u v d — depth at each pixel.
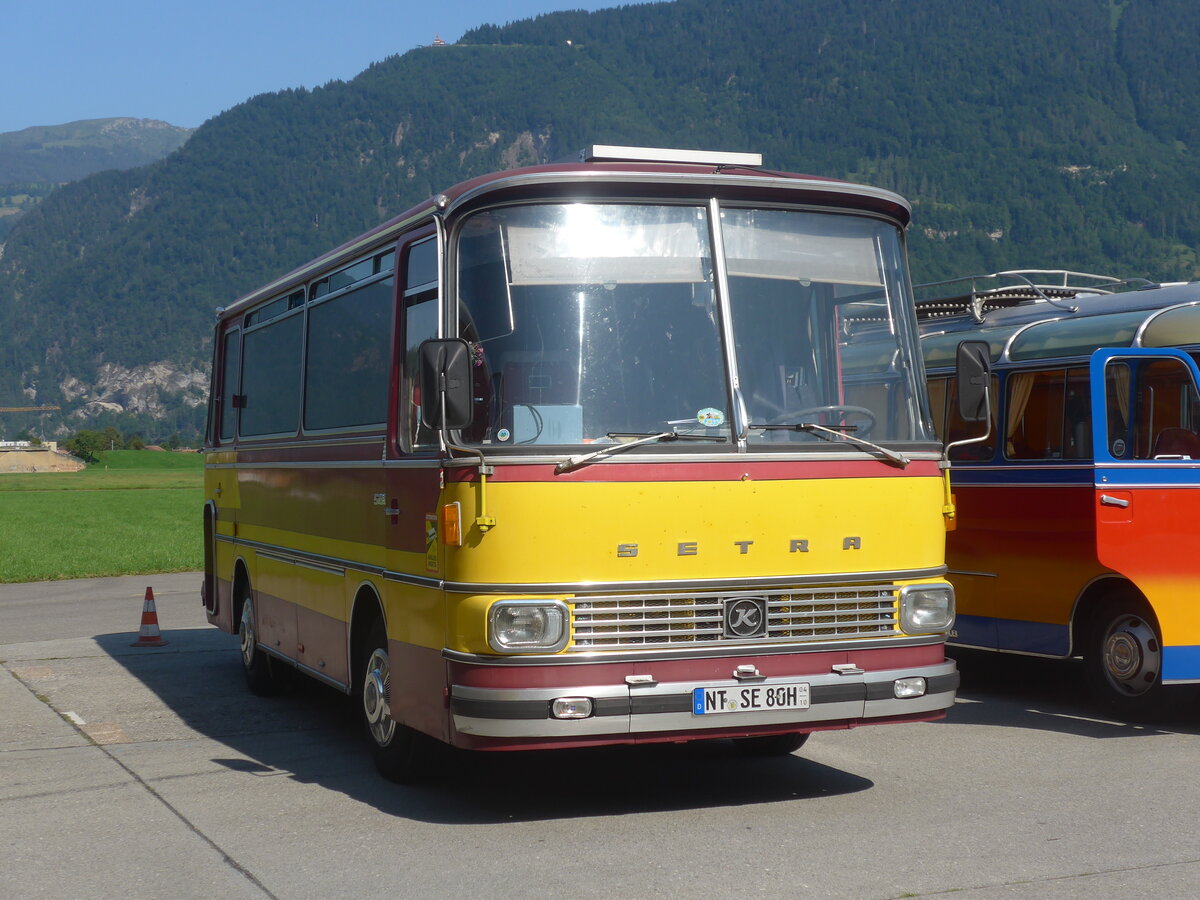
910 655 6.94
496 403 6.53
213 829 6.87
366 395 8.20
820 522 6.80
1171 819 6.67
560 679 6.30
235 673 13.18
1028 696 10.95
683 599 6.52
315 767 8.48
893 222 7.46
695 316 6.83
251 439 11.46
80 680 12.72
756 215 7.08
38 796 7.74
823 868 5.83
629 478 6.48
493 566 6.36
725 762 8.35
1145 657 9.59
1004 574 10.70
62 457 185.75
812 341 7.05
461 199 6.80
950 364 11.52
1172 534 9.34
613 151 7.51
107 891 5.84
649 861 6.01
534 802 7.32
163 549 35.94
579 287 6.72
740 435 6.70
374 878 5.88
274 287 10.80
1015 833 6.39
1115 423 9.36
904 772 7.91
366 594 8.10
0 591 24.67
